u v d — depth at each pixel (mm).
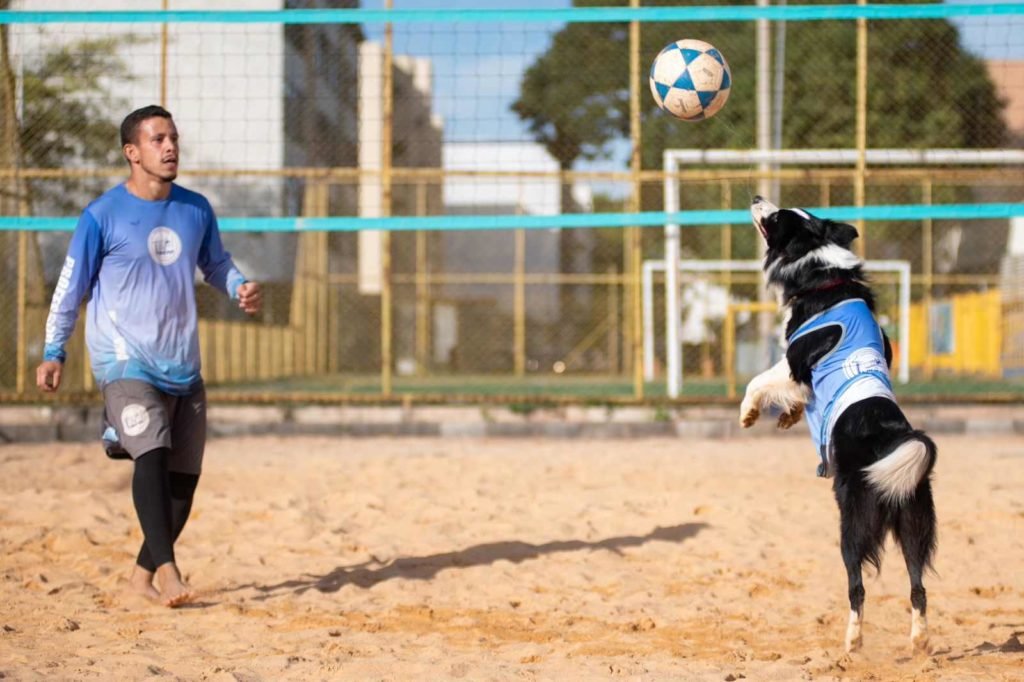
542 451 13445
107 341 6367
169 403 6574
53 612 6438
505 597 6953
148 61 20797
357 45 23234
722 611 6641
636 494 10008
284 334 25906
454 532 8633
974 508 9250
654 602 6820
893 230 29969
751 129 25688
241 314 25156
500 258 35938
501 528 8719
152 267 6398
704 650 5805
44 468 11867
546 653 5660
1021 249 28859
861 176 15000
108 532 8477
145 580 6789
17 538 8242
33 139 17906
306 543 8266
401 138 34719
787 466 11766
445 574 7449
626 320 28297
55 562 7723
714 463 12039
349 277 27344
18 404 15797
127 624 6184
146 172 6434
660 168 25156
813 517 9008
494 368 34344
